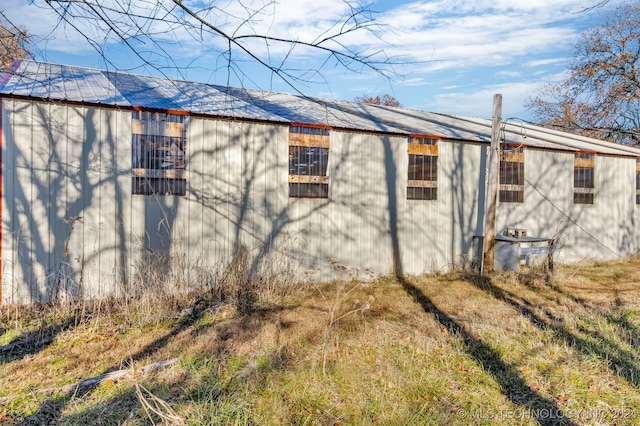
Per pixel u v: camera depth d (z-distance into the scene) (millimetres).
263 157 9219
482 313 7668
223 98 10477
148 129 8180
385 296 8758
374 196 10508
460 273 10977
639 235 15461
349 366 5246
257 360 5293
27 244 7363
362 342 6047
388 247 10703
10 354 5535
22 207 7340
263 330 6406
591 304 8414
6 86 7684
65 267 7582
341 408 4359
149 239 8180
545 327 6855
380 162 10570
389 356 5613
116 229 7941
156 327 6574
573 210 13797
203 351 5594
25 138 7359
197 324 6750
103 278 7836
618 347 6000
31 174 7395
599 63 22688
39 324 6594
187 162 8484
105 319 6805
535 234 13008
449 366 5398
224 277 8531
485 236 10969
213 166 8734
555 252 13266
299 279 9430
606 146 16453
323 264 9883
